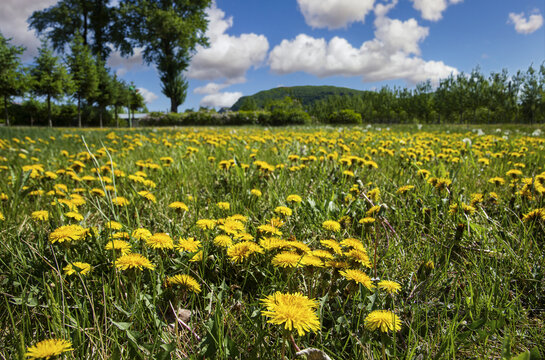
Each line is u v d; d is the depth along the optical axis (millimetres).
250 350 1055
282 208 1812
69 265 1217
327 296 1160
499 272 1481
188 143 6617
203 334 1109
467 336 1021
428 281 1409
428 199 2377
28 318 1088
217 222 1643
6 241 1691
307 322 773
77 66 32875
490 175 3443
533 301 1335
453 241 1657
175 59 45125
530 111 34000
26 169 2775
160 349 1004
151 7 42469
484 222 2010
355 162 3316
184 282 1104
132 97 42969
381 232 1991
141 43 43188
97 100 37469
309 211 2133
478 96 40312
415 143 6105
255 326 1098
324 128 14602
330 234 1772
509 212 2172
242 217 1705
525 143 5750
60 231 1310
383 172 3430
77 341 1011
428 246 1713
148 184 2549
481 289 1351
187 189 2988
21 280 1328
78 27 43125
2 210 2070
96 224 2064
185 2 43938
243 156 4227
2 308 1237
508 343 896
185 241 1366
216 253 1578
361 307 1125
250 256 1286
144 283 1314
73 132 10430
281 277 1316
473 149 4742
